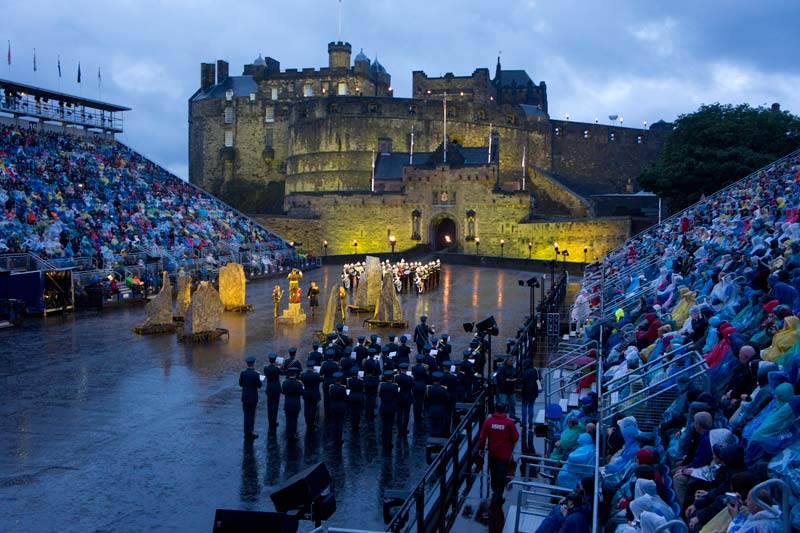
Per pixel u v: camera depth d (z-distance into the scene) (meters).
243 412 23.89
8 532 16.06
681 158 81.88
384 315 44.81
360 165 129.25
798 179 41.34
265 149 145.00
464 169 112.75
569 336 36.06
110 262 58.56
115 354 35.25
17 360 33.66
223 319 47.75
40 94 82.25
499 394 22.78
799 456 11.13
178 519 16.84
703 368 17.30
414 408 24.84
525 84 172.50
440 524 15.91
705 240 36.31
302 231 114.19
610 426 16.84
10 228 54.53
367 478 19.48
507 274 79.38
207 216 84.69
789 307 18.06
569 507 12.58
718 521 10.59
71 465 20.14
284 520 11.20
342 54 147.25
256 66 156.62
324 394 25.03
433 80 150.62
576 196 127.00
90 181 73.31
